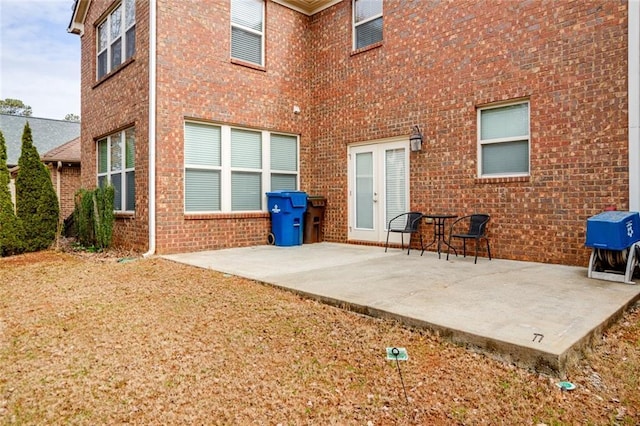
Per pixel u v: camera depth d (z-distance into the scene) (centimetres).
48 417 238
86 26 1102
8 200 845
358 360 313
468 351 324
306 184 1031
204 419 238
